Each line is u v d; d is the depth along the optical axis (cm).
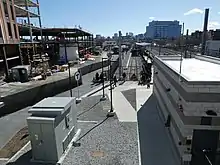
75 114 1650
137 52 9262
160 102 2072
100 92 3047
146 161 1294
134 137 1602
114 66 4994
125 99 2638
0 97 2225
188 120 1145
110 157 1330
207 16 3512
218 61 1944
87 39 9575
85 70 4719
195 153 1182
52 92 3009
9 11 3797
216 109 1105
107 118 2000
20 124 1981
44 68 3641
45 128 1252
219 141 1165
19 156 1377
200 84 1080
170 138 1535
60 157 1333
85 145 1483
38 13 5553
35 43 4872
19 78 3125
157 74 2325
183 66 1777
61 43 5841
